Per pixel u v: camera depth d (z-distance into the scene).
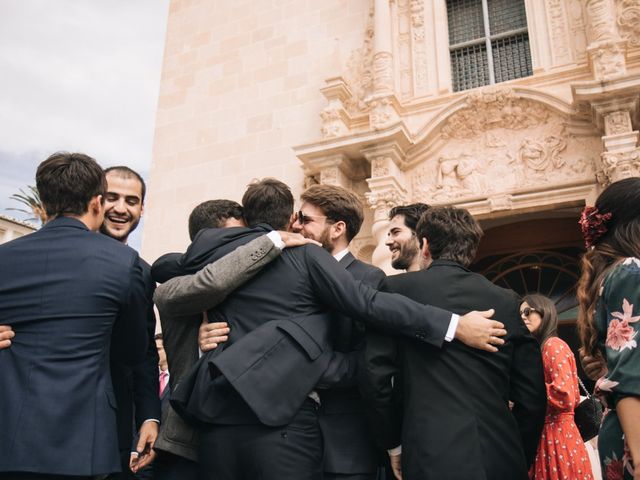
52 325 2.41
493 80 8.99
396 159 8.31
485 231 9.03
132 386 3.41
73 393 2.34
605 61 7.38
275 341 2.53
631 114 7.11
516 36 9.05
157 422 3.34
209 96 11.18
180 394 2.61
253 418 2.44
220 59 11.35
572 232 8.45
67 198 2.73
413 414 2.50
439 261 2.88
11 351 2.37
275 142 10.16
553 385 3.64
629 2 7.89
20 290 2.44
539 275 8.66
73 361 2.40
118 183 3.77
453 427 2.40
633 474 2.00
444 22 9.37
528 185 7.76
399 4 9.81
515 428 2.50
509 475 2.38
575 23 8.30
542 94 7.72
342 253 3.18
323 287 2.64
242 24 11.38
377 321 2.55
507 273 8.86
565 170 7.62
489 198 7.85
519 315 2.76
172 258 3.26
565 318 8.30
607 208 2.42
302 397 2.49
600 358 2.39
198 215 3.41
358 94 9.49
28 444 2.20
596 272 2.38
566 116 7.64
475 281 2.77
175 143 11.16
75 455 2.26
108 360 2.62
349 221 3.22
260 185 3.17
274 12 11.09
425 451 2.39
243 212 3.47
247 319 2.66
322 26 10.48
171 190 10.86
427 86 9.08
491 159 8.09
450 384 2.50
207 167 10.66
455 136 8.38
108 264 2.60
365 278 3.01
